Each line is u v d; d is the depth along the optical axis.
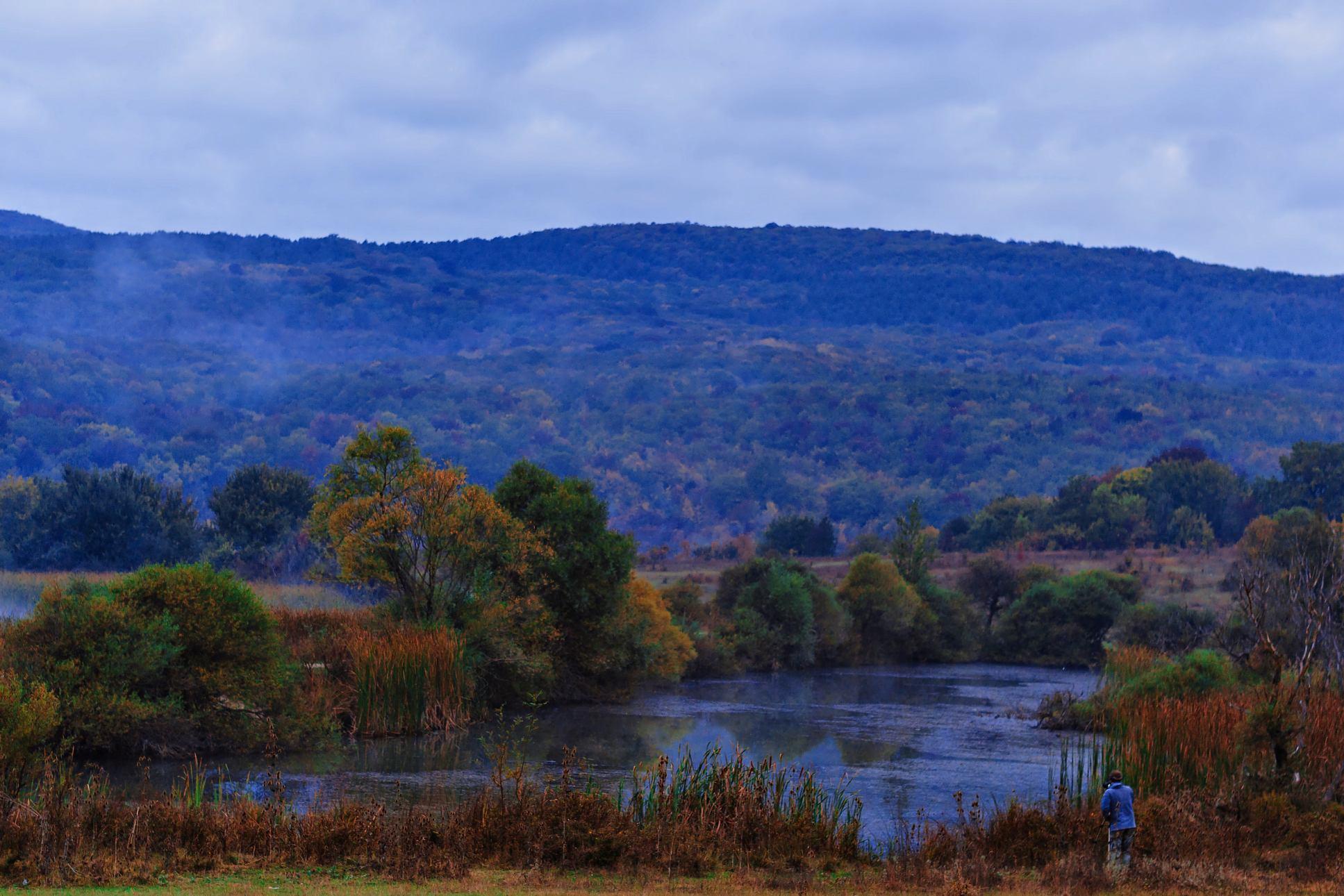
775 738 64.44
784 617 113.19
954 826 40.19
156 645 51.06
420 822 33.16
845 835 35.44
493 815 33.59
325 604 92.31
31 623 51.16
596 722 70.06
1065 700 73.94
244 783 46.44
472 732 63.16
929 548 147.50
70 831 30.47
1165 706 44.66
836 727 69.56
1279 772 40.44
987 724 71.75
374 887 28.66
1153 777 41.78
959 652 131.50
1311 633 44.66
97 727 49.03
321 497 72.56
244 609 55.41
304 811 40.97
